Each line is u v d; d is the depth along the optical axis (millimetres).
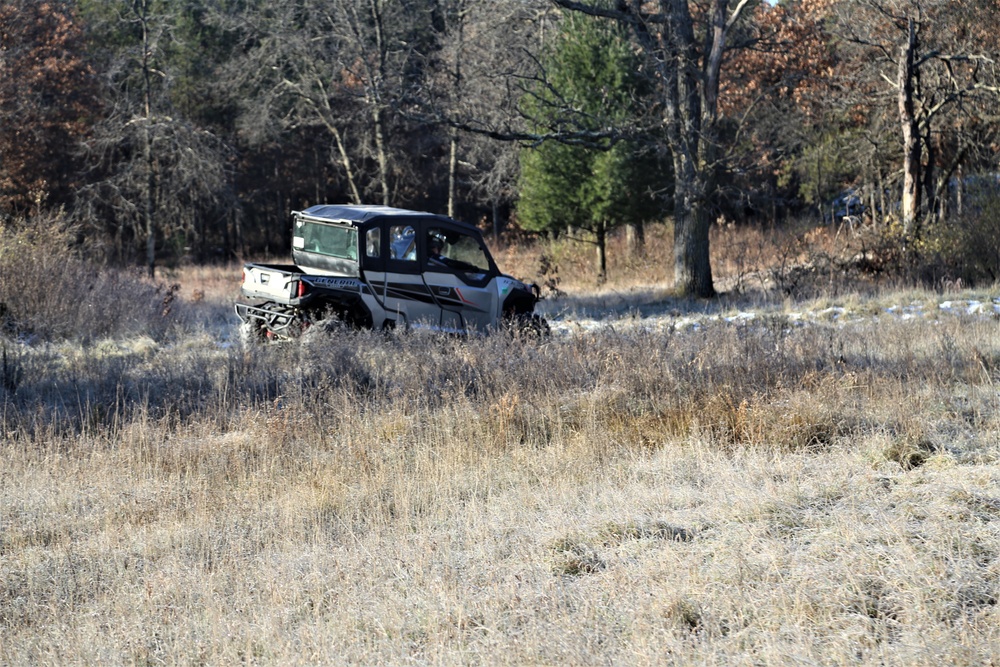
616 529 9586
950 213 40969
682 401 14914
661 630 7211
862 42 46438
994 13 45812
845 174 60031
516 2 50625
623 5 38656
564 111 39719
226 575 9141
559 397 15469
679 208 38781
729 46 38938
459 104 50469
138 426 14102
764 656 6730
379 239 22125
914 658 6582
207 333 27734
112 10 68125
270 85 75375
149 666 7469
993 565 7996
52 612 8438
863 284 34562
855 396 15086
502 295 23703
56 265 28266
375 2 60594
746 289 40156
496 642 7164
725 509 10055
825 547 8625
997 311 26750
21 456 13070
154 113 56438
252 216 90312
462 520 10547
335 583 8789
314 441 13969
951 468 11258
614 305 37438
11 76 62000
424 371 16891
